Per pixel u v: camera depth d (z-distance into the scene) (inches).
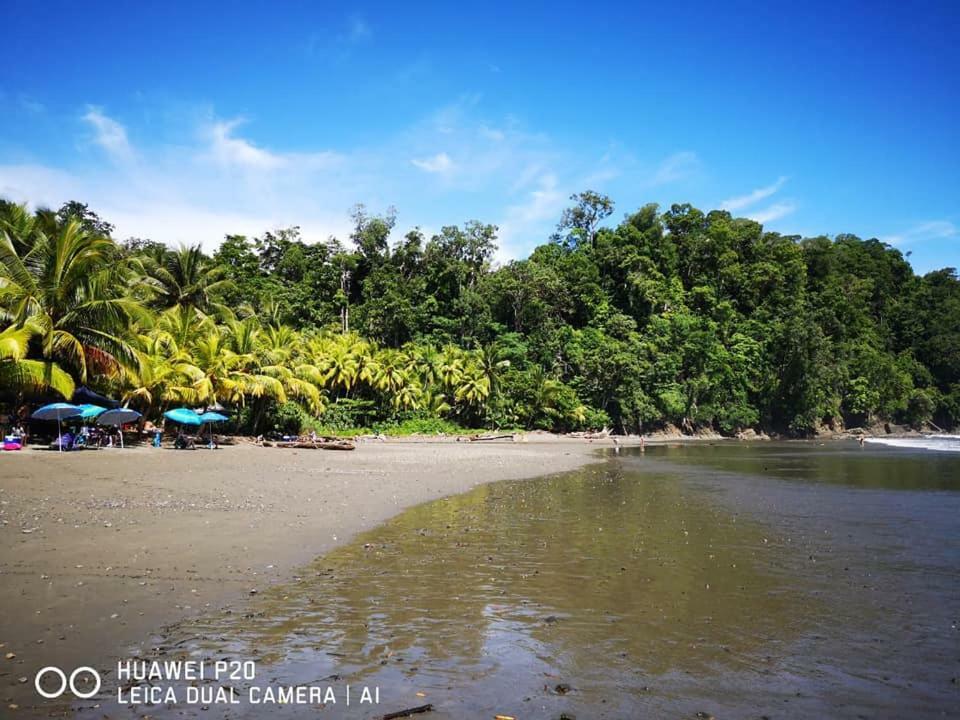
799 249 4205.2
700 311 3703.3
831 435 3481.8
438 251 3464.6
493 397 2672.2
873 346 4005.9
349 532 569.3
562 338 3257.9
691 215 4330.7
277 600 367.6
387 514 676.7
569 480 1078.4
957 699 261.1
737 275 3858.3
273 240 3508.9
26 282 1135.6
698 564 472.7
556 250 4035.4
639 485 1003.9
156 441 1339.8
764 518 682.2
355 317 3157.0
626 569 455.5
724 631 334.3
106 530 505.7
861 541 562.6
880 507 767.7
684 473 1228.5
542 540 552.1
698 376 3260.3
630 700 254.1
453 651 300.2
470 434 2439.7
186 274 1733.5
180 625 321.4
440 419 2522.1
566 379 3117.6
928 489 960.9
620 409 3011.8
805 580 432.8
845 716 245.3
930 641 324.8
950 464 1454.2
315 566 446.9
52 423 1274.6
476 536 565.6
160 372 1418.6
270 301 2519.7
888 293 4584.2
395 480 968.9
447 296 3390.7
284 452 1381.6
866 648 314.3
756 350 3415.4
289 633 316.8
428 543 532.7
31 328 1097.4
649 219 4128.9
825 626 344.5
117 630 310.3
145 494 702.5
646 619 351.3
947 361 4042.8
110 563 416.2
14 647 285.3
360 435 2204.7
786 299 3809.1
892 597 396.5
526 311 3334.2
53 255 1156.5
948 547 539.5
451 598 381.1
